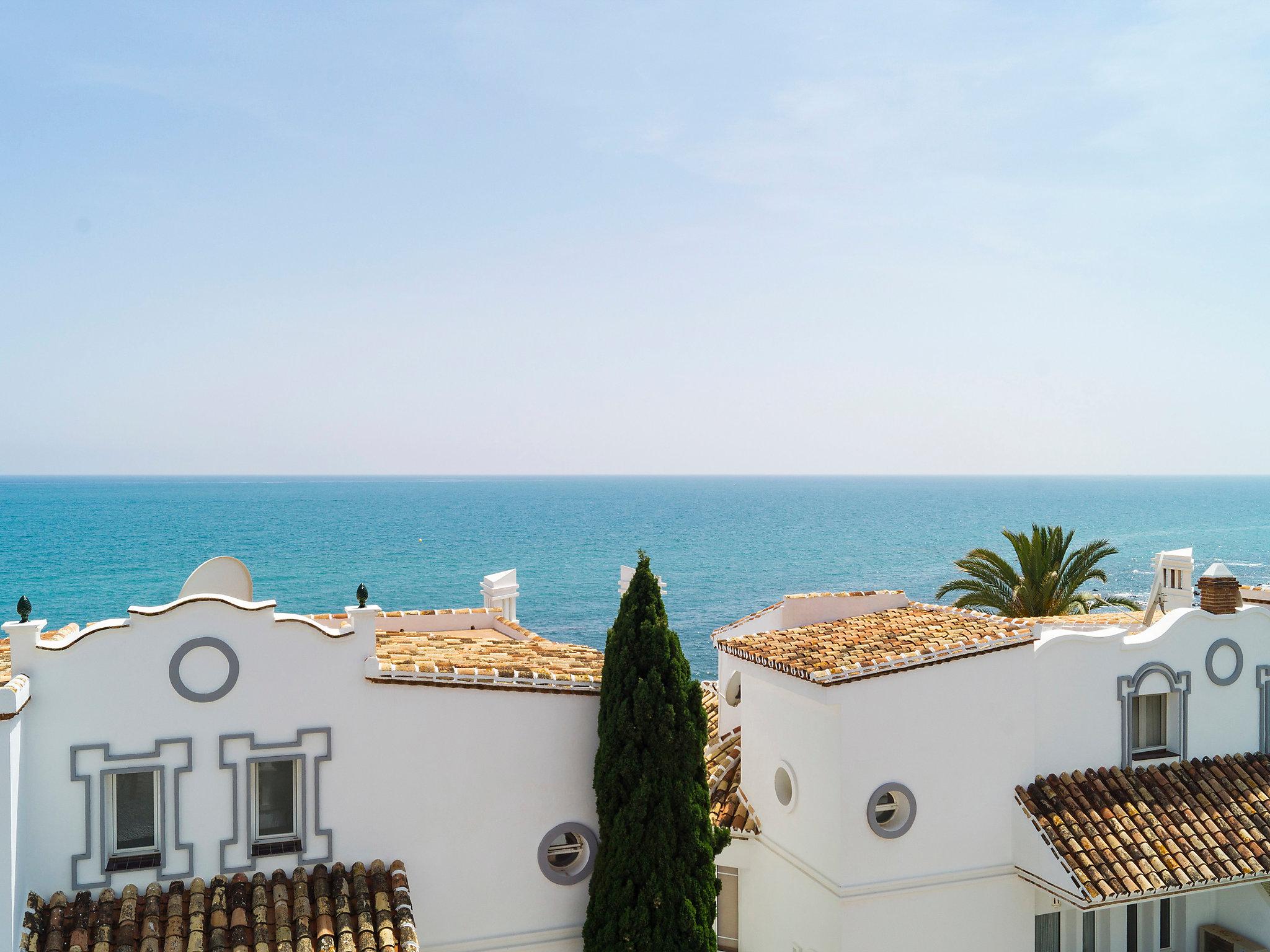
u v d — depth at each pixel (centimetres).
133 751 1309
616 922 1428
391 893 1354
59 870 1273
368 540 19675
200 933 1234
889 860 1609
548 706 1504
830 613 2155
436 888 1441
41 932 1223
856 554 19150
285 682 1377
